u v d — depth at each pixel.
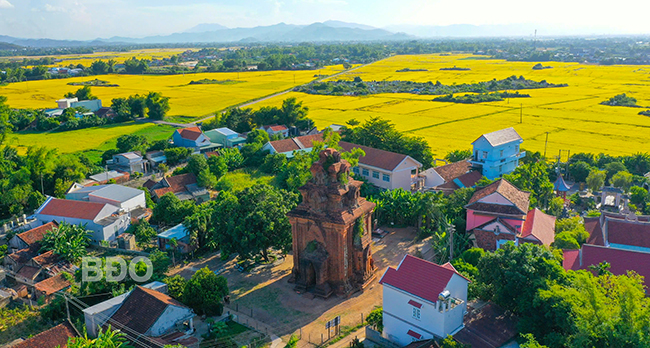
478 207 74.75
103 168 122.94
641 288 44.50
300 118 173.25
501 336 48.88
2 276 69.19
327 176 61.72
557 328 47.34
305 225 63.38
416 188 101.62
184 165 130.88
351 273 64.62
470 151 125.50
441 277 49.69
